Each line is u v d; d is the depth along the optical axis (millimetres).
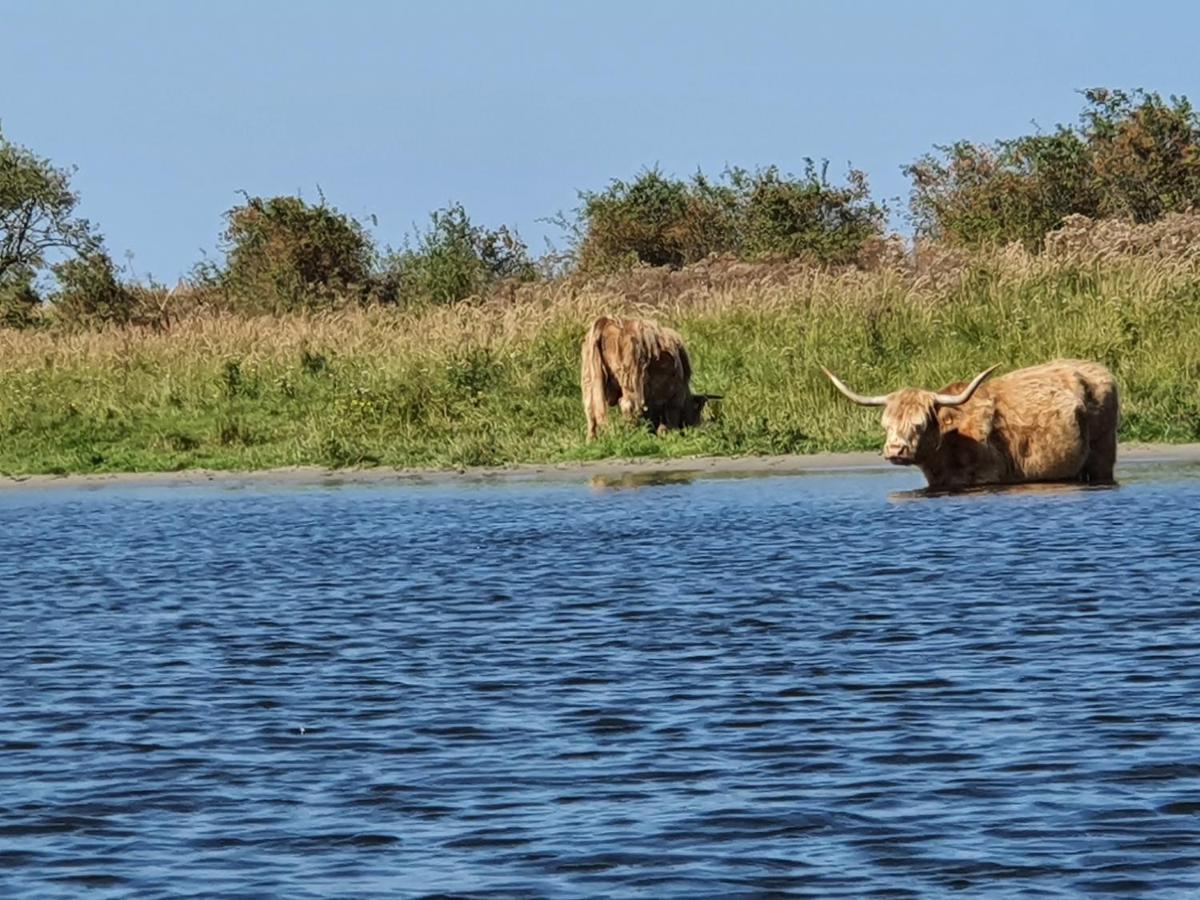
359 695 36062
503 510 65375
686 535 57031
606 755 30828
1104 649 37688
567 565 52062
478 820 27453
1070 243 102062
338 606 46562
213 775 30359
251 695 36344
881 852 25344
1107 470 65750
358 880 24984
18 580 52625
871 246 135625
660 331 80438
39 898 24578
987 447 64812
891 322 91312
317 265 151000
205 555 56938
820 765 29703
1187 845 25172
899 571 48531
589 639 40938
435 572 51719
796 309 95938
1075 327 87125
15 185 167250
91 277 147375
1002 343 87188
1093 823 26219
